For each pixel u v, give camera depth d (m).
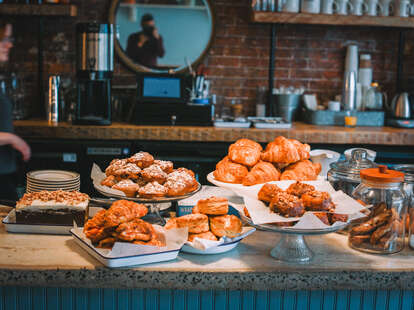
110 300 1.42
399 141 3.66
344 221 1.36
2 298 1.41
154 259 1.35
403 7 3.96
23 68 4.23
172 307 1.42
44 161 3.54
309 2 3.90
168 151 3.60
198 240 1.37
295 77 4.38
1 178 2.94
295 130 3.64
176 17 4.20
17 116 3.90
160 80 3.76
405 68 4.39
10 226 1.55
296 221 1.33
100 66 3.55
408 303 1.44
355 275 1.33
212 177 1.76
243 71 4.34
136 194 1.54
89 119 3.64
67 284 1.32
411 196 1.52
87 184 3.57
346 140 3.65
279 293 1.42
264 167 1.66
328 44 4.36
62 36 4.23
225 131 3.61
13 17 4.16
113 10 4.16
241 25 4.28
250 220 1.36
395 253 1.46
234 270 1.32
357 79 4.31
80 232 1.47
